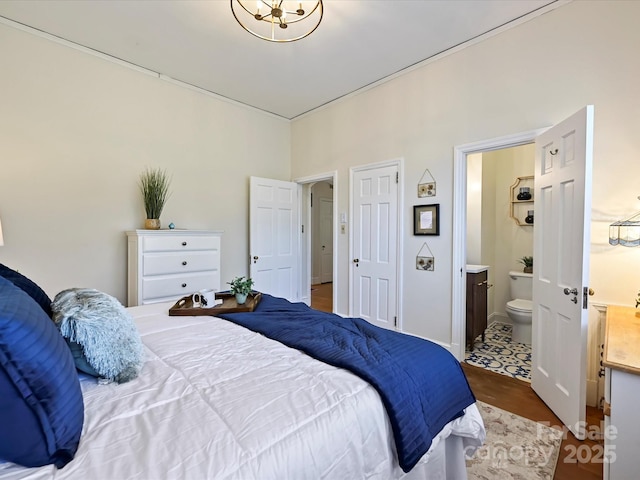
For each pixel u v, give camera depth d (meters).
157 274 3.08
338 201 4.11
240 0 2.29
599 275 2.14
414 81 3.27
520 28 2.54
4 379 0.68
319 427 0.90
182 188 3.69
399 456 1.07
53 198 2.83
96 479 0.67
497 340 3.54
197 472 0.70
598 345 2.14
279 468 0.77
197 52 3.03
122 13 2.49
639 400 1.22
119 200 3.21
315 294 6.13
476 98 2.81
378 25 2.61
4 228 2.61
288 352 1.36
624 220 2.01
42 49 2.75
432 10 2.43
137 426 0.84
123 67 3.21
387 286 3.56
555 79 2.36
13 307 0.74
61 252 2.87
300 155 4.67
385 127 3.55
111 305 1.19
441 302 3.09
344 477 0.90
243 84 3.69
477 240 3.89
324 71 3.38
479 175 3.87
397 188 3.45
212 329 1.67
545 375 2.22
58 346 0.82
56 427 0.72
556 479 1.55
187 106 3.71
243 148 4.27
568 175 1.96
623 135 2.08
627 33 2.07
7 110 2.61
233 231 4.18
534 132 2.46
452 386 1.37
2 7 2.43
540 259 2.32
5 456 0.68
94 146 3.05
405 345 1.44
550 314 2.16
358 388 1.08
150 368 1.19
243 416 0.89
